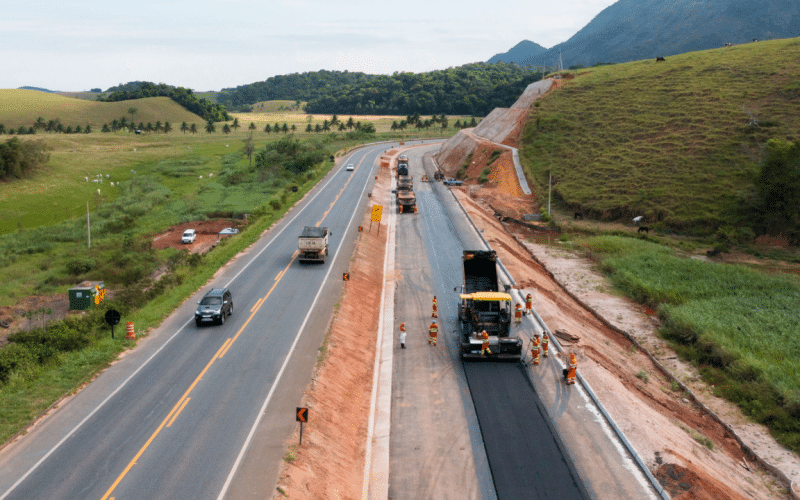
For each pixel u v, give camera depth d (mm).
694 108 92375
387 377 26562
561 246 61219
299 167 106812
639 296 43094
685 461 19750
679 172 76438
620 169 81938
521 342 27359
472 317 28297
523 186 87312
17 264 58594
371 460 20109
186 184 105000
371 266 46500
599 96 109438
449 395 24438
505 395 24250
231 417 21141
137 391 23406
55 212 86062
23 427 20328
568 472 18703
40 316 42719
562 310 37406
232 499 16250
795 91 86750
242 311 34094
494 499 17469
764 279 45500
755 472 22219
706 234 64625
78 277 53062
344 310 34375
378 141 167125
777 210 62906
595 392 24469
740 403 27672
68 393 23156
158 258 56656
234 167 119938
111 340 28828
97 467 17781
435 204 75688
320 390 23812
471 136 118312
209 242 63125
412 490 18109
